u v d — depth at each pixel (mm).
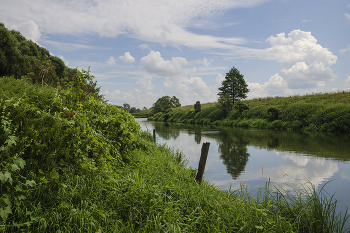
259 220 3299
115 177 3789
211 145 15195
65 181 3113
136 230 2900
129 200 3273
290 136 20203
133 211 3135
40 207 2650
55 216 2635
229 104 45344
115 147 5094
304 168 8719
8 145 2510
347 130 21828
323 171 8258
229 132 25359
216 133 24047
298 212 3883
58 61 41875
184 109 73562
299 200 4277
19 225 2334
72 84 4578
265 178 7457
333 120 23328
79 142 3500
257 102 48531
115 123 5484
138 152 5988
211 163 9664
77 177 3254
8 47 26328
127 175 3941
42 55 42125
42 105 3627
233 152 12422
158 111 90500
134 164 4926
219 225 3139
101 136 4625
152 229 2893
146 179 4031
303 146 14305
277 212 3760
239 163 9672
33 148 2918
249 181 7129
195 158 10742
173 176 4816
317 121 25328
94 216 2850
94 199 3125
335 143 15273
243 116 39594
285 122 29234
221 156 11242
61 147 3295
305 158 10617
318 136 19625
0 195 2426
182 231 2986
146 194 3416
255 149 13398
